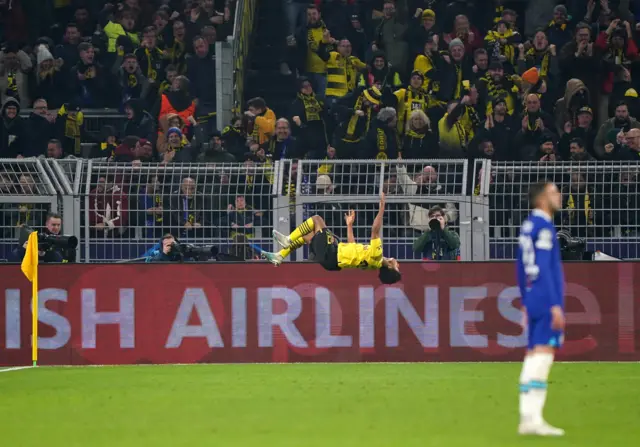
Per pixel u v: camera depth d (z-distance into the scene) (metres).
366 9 85.88
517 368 46.56
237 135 71.25
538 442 25.84
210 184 52.50
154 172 55.03
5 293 51.09
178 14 83.56
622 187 51.75
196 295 50.81
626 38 78.62
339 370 46.28
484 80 74.81
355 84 80.62
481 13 83.69
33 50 84.31
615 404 33.81
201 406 33.84
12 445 26.33
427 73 76.00
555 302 26.45
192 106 77.12
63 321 50.97
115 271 50.97
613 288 50.19
